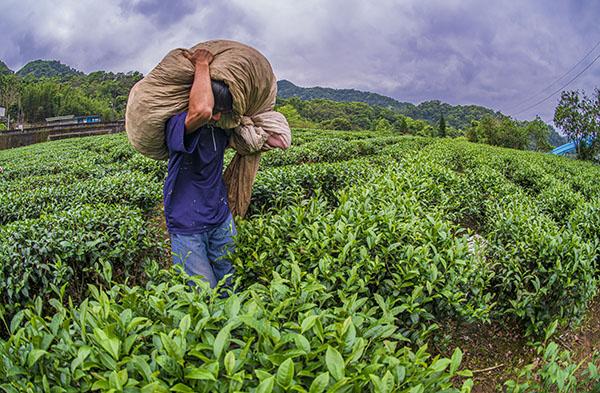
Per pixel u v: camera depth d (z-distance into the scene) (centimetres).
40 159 1506
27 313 196
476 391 342
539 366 350
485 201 608
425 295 303
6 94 6938
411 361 194
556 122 3291
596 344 420
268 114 374
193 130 319
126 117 338
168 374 170
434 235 341
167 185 345
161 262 461
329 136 2598
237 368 161
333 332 181
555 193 741
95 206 569
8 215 643
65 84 8519
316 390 148
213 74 320
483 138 4800
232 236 342
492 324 397
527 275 374
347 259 298
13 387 167
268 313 203
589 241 407
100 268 401
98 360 172
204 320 181
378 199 438
